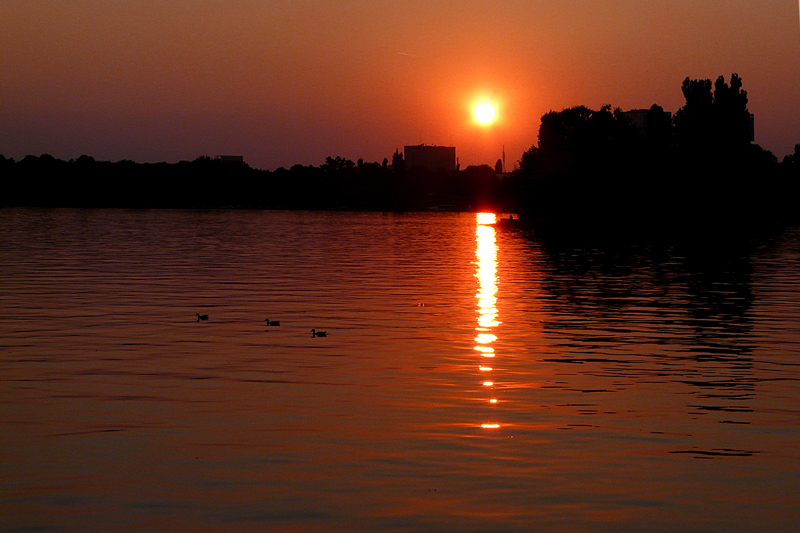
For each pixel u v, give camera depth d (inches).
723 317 1501.0
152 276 2244.1
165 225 6368.1
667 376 984.3
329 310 1561.3
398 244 4065.0
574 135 6870.1
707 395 887.1
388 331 1315.2
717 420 786.2
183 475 621.9
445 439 715.4
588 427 757.3
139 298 1724.9
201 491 590.6
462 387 917.2
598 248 3678.6
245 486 600.7
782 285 2089.1
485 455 672.4
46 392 876.0
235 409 811.4
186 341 1203.9
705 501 579.5
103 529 527.8
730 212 6023.6
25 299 1695.4
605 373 1000.9
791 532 531.2
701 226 5994.1
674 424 769.6
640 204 6299.2
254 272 2404.0
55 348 1137.4
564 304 1681.8
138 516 547.5
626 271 2496.3
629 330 1341.0
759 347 1187.9
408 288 1979.6
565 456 671.8
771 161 6638.8
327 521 540.4
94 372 980.6
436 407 825.5
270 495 583.8
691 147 5940.0
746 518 551.8
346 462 652.7
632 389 914.1
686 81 6028.5
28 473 624.4
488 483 609.3
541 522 542.0
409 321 1427.2
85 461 652.1
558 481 614.9
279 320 1424.7
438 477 621.0
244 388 903.1
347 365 1036.5
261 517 546.3
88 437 714.2
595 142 6619.1
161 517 546.0
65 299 1699.1
